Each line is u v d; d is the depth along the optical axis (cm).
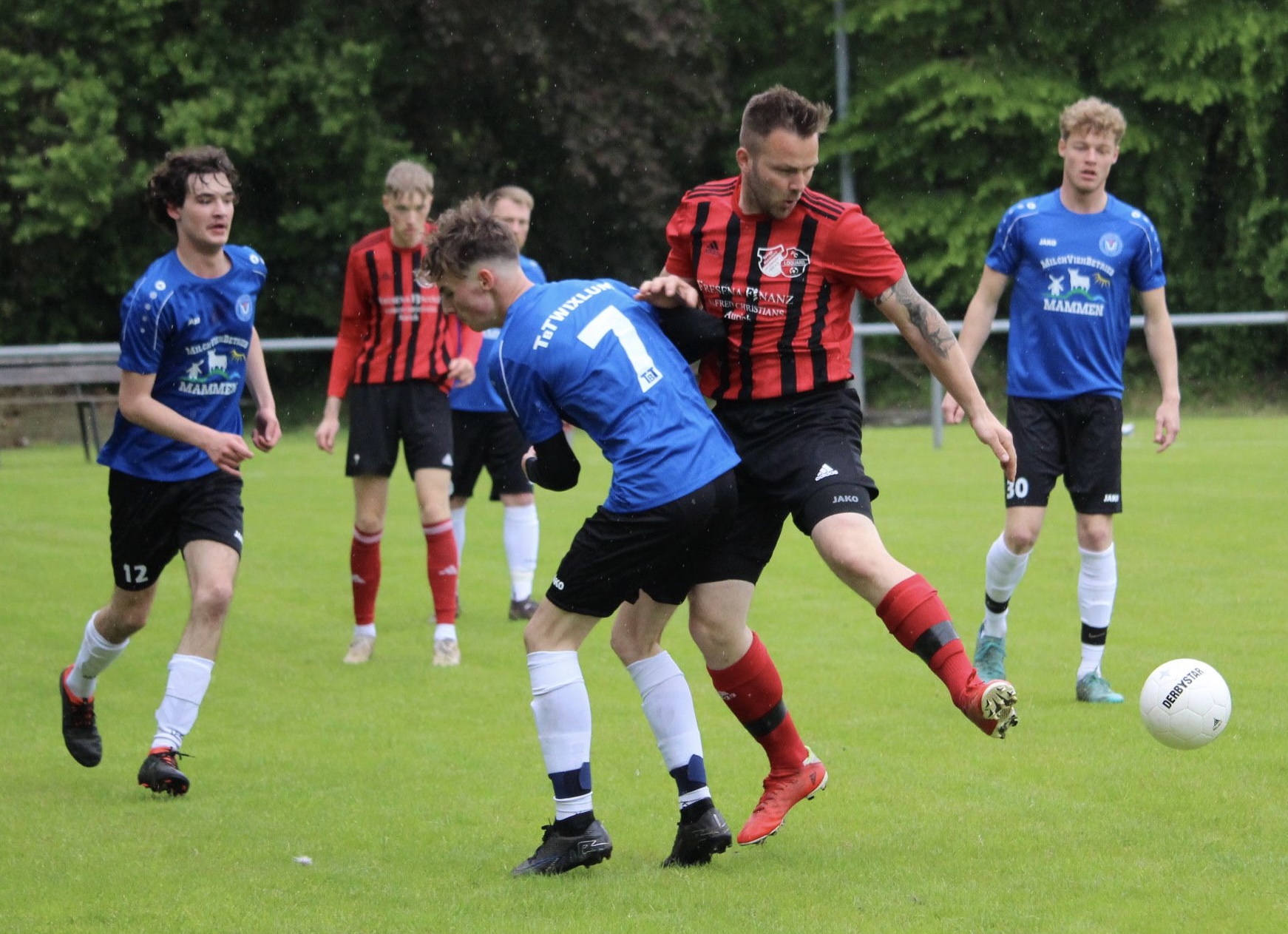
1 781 1767
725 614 1440
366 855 1451
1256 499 4025
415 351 2411
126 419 1719
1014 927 1192
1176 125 8775
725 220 1442
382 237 2452
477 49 8106
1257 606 2641
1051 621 2591
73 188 7644
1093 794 1588
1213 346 8825
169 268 1738
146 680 2350
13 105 7706
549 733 1377
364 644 2459
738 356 1453
